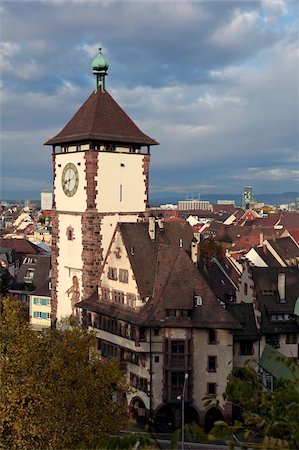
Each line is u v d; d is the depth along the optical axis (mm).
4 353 39031
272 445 12070
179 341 55312
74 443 36344
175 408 55781
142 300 58188
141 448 12062
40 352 39969
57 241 75688
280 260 116688
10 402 36438
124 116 74000
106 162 70188
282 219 197000
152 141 72562
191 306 55188
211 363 55781
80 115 74375
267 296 63188
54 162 76438
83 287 70312
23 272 114000
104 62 74250
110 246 63688
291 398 13883
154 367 56312
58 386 37688
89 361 43844
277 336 61406
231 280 76750
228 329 54844
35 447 36281
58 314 75625
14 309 42688
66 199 74000
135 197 72438
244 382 14758
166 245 62344
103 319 63406
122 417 42344
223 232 175875
